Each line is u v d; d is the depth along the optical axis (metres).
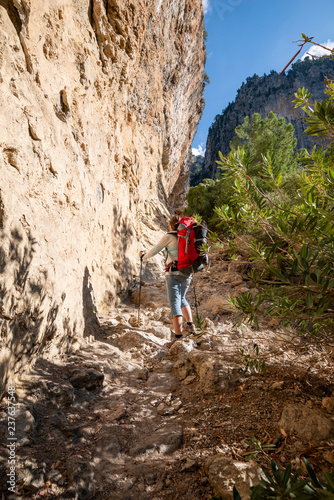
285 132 13.48
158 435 2.00
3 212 1.91
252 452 1.67
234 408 2.23
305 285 1.35
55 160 2.78
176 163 24.72
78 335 2.98
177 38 15.18
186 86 22.00
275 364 2.76
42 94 2.67
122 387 2.56
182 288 3.43
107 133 4.68
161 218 9.87
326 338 2.16
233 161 2.33
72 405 2.15
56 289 2.48
